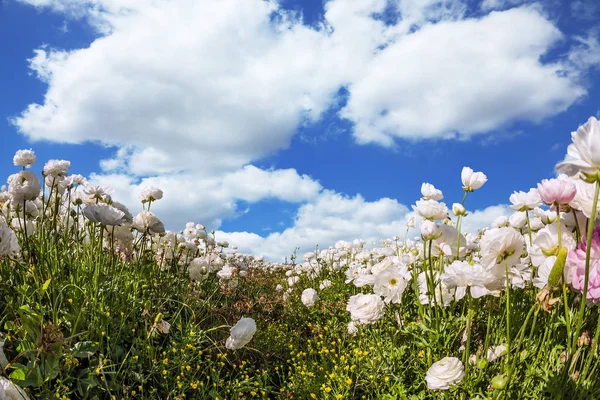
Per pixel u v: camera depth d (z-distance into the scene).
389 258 4.55
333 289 7.09
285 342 5.01
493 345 3.14
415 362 3.51
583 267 2.14
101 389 3.18
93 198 4.72
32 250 3.87
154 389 3.29
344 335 4.67
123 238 4.79
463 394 2.87
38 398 2.70
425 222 3.32
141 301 4.20
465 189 3.76
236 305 5.44
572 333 2.79
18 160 4.55
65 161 4.61
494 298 3.58
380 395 3.42
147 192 5.08
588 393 2.46
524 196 3.44
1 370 2.52
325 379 3.97
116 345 3.58
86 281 4.08
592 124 1.80
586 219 2.35
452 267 2.75
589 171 1.85
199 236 6.59
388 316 4.35
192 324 4.31
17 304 3.41
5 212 4.66
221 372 4.14
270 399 4.02
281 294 6.93
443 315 3.46
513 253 2.57
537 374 2.68
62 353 2.91
